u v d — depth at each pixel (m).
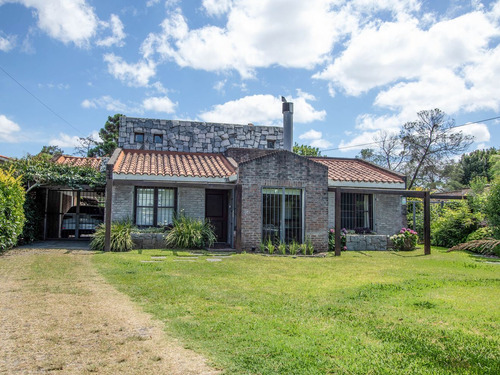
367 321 5.61
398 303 6.68
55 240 16.94
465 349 4.51
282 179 14.62
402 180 17.45
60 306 6.09
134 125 18.42
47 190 17.19
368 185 17.03
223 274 9.41
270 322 5.46
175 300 6.66
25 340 4.62
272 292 7.49
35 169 14.81
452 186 35.84
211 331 5.04
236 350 4.40
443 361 4.18
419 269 10.86
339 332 5.09
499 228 15.07
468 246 9.27
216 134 19.38
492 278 9.35
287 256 13.42
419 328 5.29
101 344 4.55
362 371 3.88
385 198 17.52
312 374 3.81
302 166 14.84
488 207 15.62
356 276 9.59
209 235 14.95
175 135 18.84
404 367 4.00
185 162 17.25
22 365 3.96
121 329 5.09
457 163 35.88
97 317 5.58
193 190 15.94
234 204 14.93
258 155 18.70
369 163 20.02
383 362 4.12
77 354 4.26
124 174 14.79
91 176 15.95
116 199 15.25
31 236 15.11
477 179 18.34
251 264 11.14
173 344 4.59
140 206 15.62
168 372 3.85
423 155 32.25
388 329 5.25
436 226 19.09
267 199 14.59
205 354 4.29
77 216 17.84
